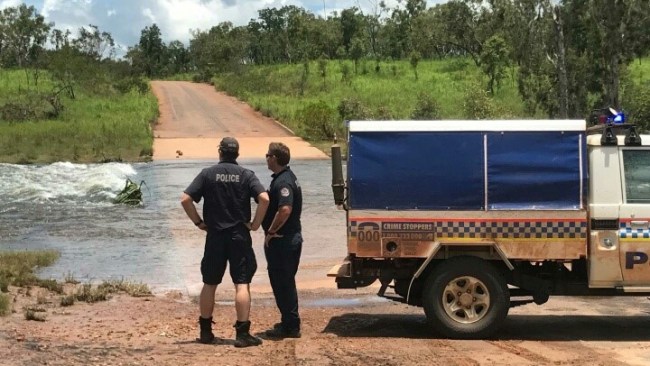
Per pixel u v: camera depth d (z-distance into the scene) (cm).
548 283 769
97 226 1761
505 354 682
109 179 2631
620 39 4272
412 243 754
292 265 740
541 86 4641
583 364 647
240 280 692
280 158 728
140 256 1357
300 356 657
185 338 735
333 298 991
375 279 777
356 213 760
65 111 5175
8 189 2466
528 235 747
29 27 8938
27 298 938
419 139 755
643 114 3975
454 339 748
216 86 8562
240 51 10112
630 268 746
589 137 757
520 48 4725
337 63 8575
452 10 8656
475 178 749
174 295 998
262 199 686
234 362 628
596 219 746
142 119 4962
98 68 6794
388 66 8150
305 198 2272
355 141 761
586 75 4503
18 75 7112
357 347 703
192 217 692
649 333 791
